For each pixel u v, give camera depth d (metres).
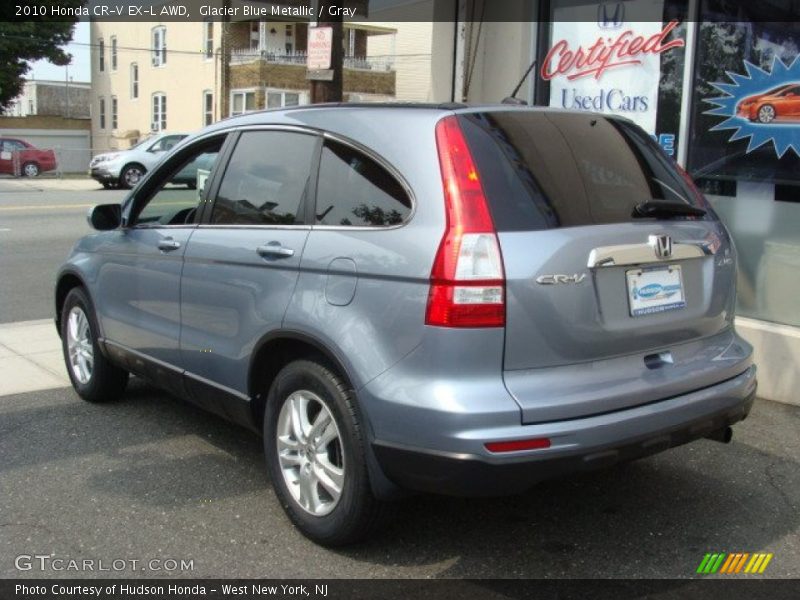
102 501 4.11
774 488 4.35
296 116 4.01
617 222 3.40
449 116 3.34
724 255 3.81
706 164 6.36
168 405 5.60
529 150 3.38
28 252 12.35
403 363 3.15
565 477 3.15
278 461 3.81
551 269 3.11
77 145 47.00
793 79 5.72
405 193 3.30
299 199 3.79
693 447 4.90
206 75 36.66
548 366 3.16
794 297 5.82
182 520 3.92
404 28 38.28
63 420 5.29
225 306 4.05
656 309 3.46
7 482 4.33
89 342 5.55
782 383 5.70
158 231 4.66
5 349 7.05
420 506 4.09
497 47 8.01
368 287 3.29
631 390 3.26
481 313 3.01
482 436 2.97
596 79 7.19
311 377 3.55
